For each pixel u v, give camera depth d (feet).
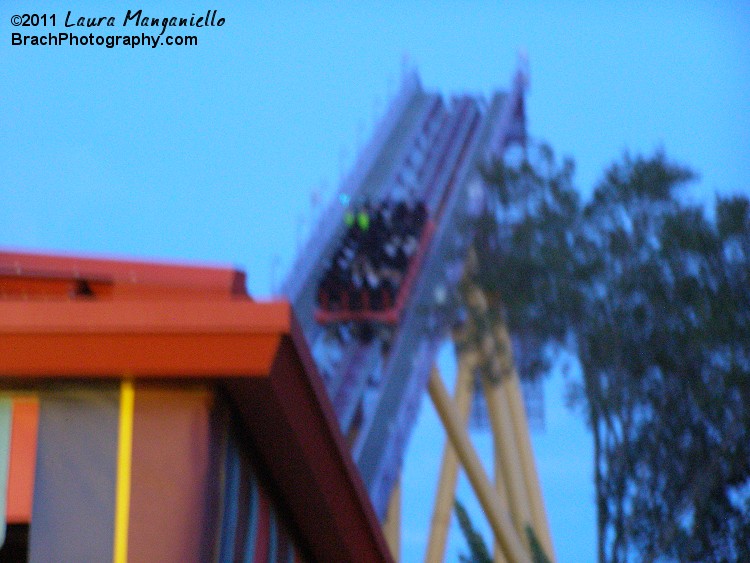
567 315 213.25
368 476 261.65
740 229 204.03
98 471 31.86
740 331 198.80
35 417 32.24
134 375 31.63
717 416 198.29
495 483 334.44
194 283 39.01
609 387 208.64
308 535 46.62
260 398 33.71
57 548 31.45
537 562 229.04
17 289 39.24
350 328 314.14
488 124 497.05
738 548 197.06
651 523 201.16
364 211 322.14
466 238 237.86
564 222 218.79
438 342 268.82
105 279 39.14
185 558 31.48
